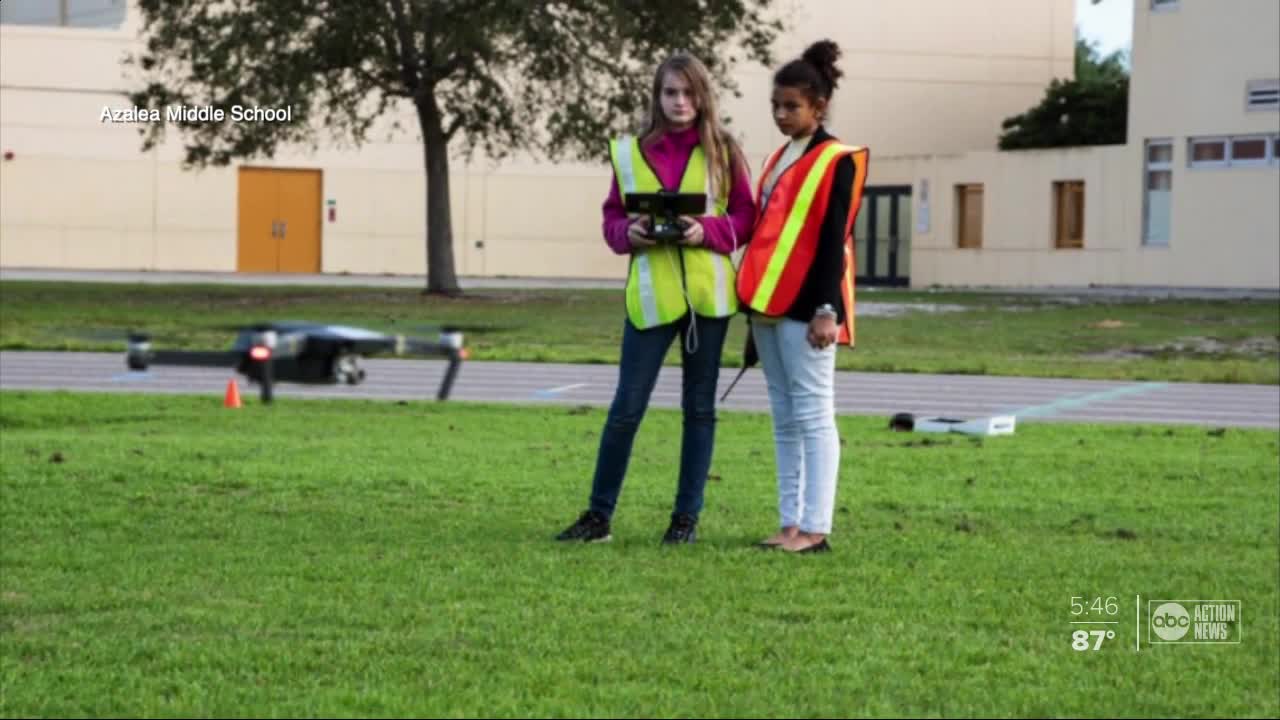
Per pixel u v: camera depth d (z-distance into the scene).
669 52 40.41
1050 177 51.34
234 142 41.00
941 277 54.81
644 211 9.07
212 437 14.48
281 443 13.88
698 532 9.76
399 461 12.72
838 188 9.02
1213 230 47.22
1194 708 6.22
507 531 9.64
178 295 40.75
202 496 10.79
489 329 12.70
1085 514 10.68
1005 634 7.29
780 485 9.36
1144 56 48.66
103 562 8.57
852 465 12.96
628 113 40.56
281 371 12.98
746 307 9.20
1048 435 15.95
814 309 9.02
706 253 9.20
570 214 61.53
